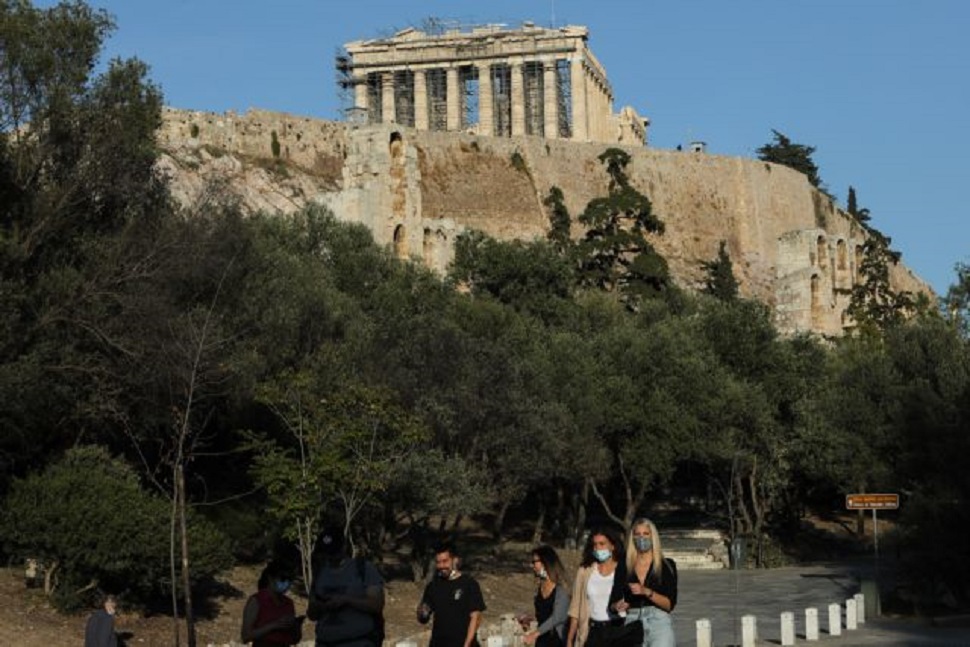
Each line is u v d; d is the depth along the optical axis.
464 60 174.25
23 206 44.84
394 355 56.81
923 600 53.16
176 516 37.69
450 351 58.41
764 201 163.62
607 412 74.88
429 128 174.12
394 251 85.69
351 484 47.94
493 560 68.00
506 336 75.19
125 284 45.97
